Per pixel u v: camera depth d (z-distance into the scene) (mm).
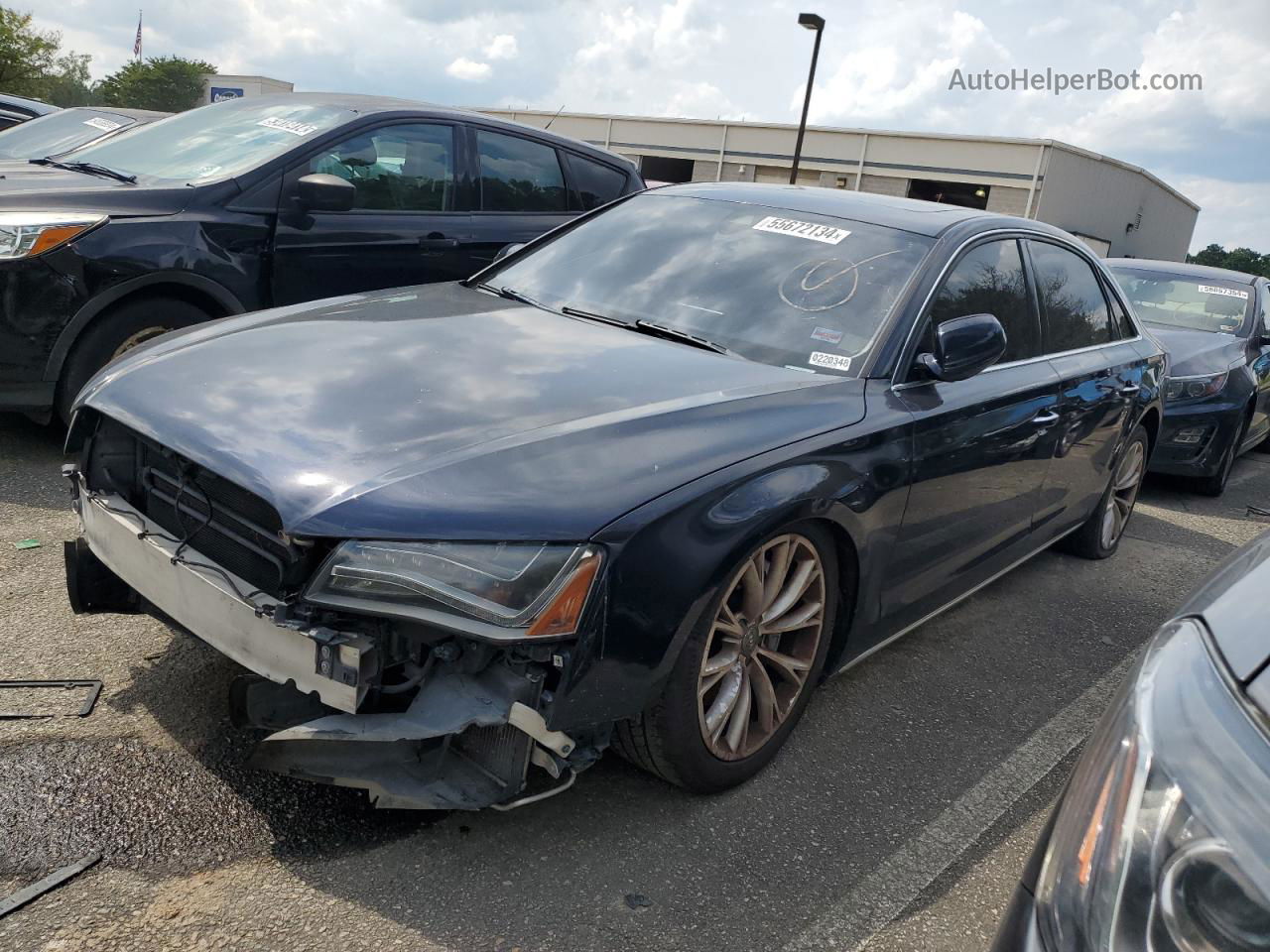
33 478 4477
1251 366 7250
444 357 2764
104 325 4715
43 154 7703
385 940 2025
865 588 2900
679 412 2531
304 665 2156
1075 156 43062
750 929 2191
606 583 2129
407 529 2078
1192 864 1021
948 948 2215
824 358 3049
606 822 2494
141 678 2857
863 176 45312
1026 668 3795
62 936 1929
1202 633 1247
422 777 2188
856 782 2842
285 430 2334
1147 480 7609
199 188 4980
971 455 3230
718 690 2572
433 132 5879
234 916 2035
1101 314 4598
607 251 3697
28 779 2361
